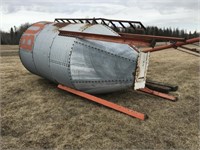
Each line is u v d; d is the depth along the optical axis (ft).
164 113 17.60
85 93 19.02
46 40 20.89
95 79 17.76
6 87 23.75
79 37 17.92
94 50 17.54
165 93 21.79
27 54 23.16
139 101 19.99
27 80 26.63
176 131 14.83
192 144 13.34
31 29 24.11
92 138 13.70
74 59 17.81
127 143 13.24
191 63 43.88
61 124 15.43
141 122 15.83
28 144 13.07
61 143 13.16
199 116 17.24
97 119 16.15
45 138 13.70
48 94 21.45
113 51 17.48
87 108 18.11
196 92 23.25
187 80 28.45
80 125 15.29
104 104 17.90
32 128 14.93
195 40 16.24
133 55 17.31
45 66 20.81
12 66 36.60
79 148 12.69
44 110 17.76
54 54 19.31
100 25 20.16
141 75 17.08
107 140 13.51
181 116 17.16
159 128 15.12
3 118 16.39
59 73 19.26
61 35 19.06
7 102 19.49
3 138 13.71
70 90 20.02
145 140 13.61
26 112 17.43
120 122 15.74
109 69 17.48
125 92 22.22
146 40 13.60
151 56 57.62
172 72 33.65
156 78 29.35
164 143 13.35
